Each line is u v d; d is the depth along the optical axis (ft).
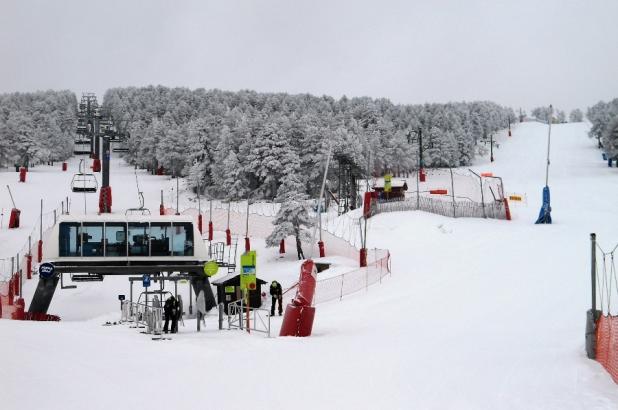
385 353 45.16
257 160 337.72
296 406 29.27
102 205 228.02
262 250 184.24
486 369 37.76
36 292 113.19
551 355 42.60
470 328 59.98
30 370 35.78
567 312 65.87
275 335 65.82
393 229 167.02
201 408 28.94
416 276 109.09
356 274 120.16
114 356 43.88
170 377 36.86
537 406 28.30
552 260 105.29
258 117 394.73
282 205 172.35
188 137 430.61
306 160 347.36
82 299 131.23
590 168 395.34
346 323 71.97
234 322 83.61
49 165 504.02
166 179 423.64
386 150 456.45
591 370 37.04
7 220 222.28
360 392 32.04
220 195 352.49
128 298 132.87
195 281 120.98
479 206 182.80
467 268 108.47
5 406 28.17
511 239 137.08
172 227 119.65
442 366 38.99
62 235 115.55
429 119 611.06
